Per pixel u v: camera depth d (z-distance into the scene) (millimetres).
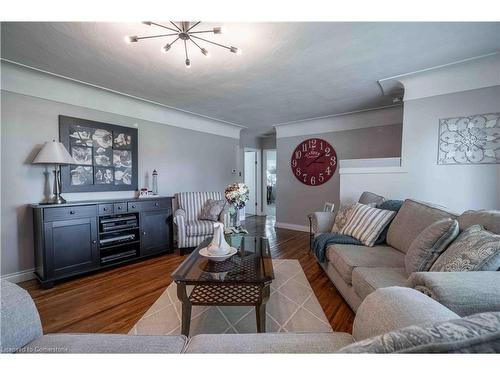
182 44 1971
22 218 2453
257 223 5699
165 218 3365
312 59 2266
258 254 1986
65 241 2381
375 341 479
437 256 1380
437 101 2631
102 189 3086
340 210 2807
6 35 1817
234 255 1949
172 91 3096
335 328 1645
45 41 1908
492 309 900
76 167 2840
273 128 5492
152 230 3195
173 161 4109
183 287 1458
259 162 6816
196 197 3842
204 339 900
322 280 2473
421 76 2656
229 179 5262
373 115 4102
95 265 2607
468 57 2250
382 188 2973
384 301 787
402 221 2041
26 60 2230
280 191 5309
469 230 1296
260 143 6840
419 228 1805
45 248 2252
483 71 2396
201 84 2859
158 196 3512
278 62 2318
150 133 3746
